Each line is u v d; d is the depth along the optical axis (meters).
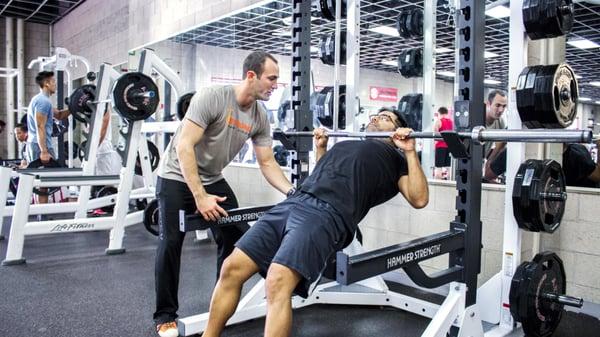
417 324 2.49
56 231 3.66
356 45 2.99
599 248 2.49
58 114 5.62
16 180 5.64
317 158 2.46
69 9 9.82
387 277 3.26
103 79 4.54
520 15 2.24
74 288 2.98
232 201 2.46
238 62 5.92
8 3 9.23
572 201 2.57
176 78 4.18
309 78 2.69
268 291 1.67
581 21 6.97
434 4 3.53
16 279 3.16
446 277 1.88
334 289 2.88
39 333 2.29
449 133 1.84
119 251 3.91
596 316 2.52
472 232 1.95
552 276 2.24
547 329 2.26
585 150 2.95
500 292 2.38
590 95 14.39
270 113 4.96
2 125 7.33
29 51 10.70
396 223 3.23
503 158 3.40
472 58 1.90
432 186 3.03
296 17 2.64
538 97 2.05
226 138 2.27
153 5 6.76
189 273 3.34
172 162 2.27
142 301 2.75
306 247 1.69
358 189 1.85
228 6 5.25
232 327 2.40
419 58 3.72
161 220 2.28
